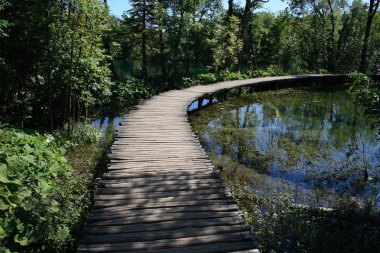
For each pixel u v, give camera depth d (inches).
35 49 332.5
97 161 295.4
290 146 366.3
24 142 231.9
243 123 478.6
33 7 316.8
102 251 135.5
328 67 1305.4
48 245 157.9
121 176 210.7
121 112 529.7
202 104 625.0
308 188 266.5
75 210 182.5
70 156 307.6
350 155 346.0
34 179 186.1
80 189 225.3
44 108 382.0
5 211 158.6
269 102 670.5
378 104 226.2
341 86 971.3
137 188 193.9
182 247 140.1
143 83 653.3
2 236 141.9
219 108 593.6
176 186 197.6
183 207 172.6
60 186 195.6
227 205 175.3
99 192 187.9
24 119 364.8
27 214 160.1
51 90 363.6
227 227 154.8
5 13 307.9
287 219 194.4
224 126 454.9
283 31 1545.3
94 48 378.0
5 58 331.6
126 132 319.6
